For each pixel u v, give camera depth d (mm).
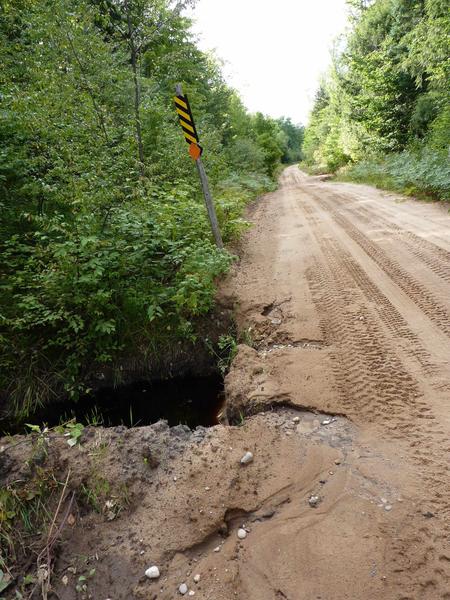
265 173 29547
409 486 2174
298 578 1793
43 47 6363
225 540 2098
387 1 19594
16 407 4434
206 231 6883
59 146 5957
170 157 8570
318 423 2807
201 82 15938
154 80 9055
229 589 1825
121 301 4969
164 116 8695
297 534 2004
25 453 2764
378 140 21031
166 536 2150
